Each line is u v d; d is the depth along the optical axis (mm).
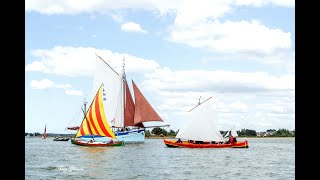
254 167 52125
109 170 46375
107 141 97812
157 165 52562
